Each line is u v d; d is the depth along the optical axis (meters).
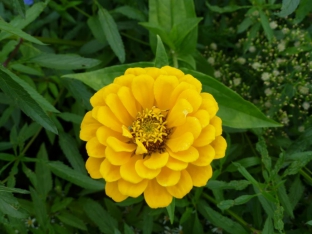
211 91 0.22
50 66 0.24
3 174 0.30
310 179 0.23
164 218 0.26
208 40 0.31
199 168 0.18
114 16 0.30
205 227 0.27
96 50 0.29
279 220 0.19
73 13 0.32
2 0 0.29
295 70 0.26
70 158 0.26
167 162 0.18
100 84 0.22
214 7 0.27
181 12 0.26
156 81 0.19
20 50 0.27
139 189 0.18
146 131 0.19
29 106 0.18
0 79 0.18
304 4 0.24
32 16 0.24
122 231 0.26
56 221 0.27
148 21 0.28
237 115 0.22
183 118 0.18
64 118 0.26
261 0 0.26
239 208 0.25
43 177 0.25
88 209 0.25
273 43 0.28
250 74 0.29
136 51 0.31
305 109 0.26
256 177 0.26
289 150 0.23
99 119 0.18
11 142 0.25
